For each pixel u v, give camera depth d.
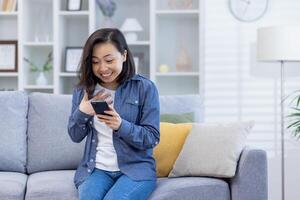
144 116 2.13
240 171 2.20
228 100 3.69
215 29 3.69
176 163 2.38
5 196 2.15
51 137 2.62
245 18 3.65
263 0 3.63
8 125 2.61
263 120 3.65
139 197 2.02
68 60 3.83
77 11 3.75
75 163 2.63
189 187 2.15
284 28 3.04
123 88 2.18
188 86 3.86
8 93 2.70
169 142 2.48
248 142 3.66
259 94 3.65
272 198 3.65
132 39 3.77
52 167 2.61
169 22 3.90
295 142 3.60
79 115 2.08
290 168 3.60
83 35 3.95
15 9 3.78
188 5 3.83
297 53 3.03
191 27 3.88
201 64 3.63
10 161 2.56
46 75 3.92
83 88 2.14
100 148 2.16
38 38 3.93
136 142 2.04
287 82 3.62
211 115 3.71
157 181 2.29
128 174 2.08
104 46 2.02
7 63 3.79
